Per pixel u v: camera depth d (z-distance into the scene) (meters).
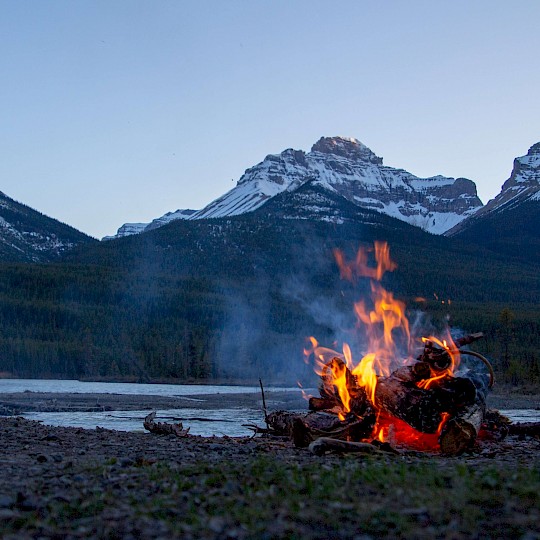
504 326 130.75
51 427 24.30
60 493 9.95
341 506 8.74
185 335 164.38
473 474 10.78
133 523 8.35
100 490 10.13
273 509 8.91
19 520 8.41
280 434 20.52
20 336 162.62
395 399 16.92
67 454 15.28
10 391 91.00
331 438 16.50
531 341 142.25
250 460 13.59
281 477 10.88
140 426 36.16
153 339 162.88
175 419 44.19
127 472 11.97
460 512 8.44
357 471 11.15
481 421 17.00
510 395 88.19
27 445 17.22
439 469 11.73
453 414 16.66
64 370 145.50
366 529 7.87
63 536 7.89
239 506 9.04
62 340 163.38
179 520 8.57
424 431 16.81
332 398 19.30
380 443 15.98
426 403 16.66
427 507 8.63
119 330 172.12
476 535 7.58
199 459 14.15
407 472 11.01
